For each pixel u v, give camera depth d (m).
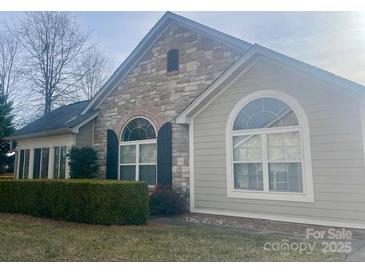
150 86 11.97
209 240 6.05
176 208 9.53
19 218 8.99
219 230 7.05
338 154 7.43
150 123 11.75
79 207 8.15
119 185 7.82
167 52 11.67
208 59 10.57
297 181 7.94
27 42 26.45
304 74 8.01
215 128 9.47
